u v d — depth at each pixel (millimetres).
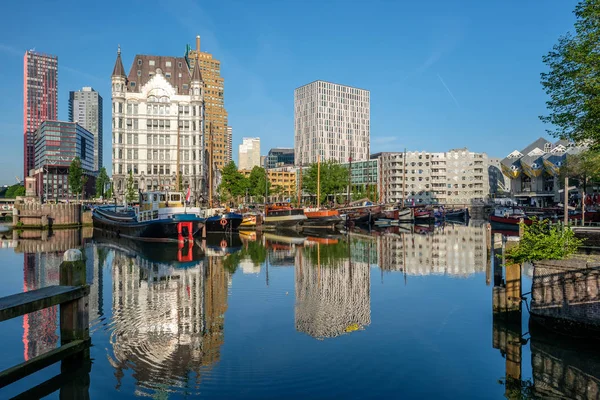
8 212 102875
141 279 27828
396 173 167375
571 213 59438
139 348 15203
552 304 16344
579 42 24312
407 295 23547
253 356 14445
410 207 103062
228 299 22422
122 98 112375
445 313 19812
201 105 118250
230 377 12812
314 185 120812
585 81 23266
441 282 27281
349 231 73500
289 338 16219
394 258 38219
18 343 15773
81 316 14203
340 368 13562
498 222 76500
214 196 133000
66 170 190875
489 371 13531
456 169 167625
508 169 145125
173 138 115750
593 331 15312
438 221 108875
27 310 12148
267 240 55844
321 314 19562
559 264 16094
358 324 18031
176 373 13141
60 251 44406
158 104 115062
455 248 46500
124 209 75125
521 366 13898
